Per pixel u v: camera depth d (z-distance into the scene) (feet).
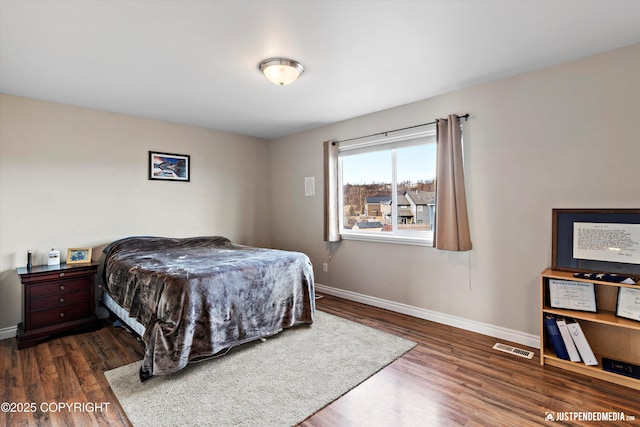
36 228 10.58
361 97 10.64
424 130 10.85
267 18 6.11
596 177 7.79
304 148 15.37
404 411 6.16
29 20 6.06
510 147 9.08
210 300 8.08
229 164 15.67
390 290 12.13
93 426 5.77
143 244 11.98
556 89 8.30
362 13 5.98
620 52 7.44
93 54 7.50
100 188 11.90
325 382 7.16
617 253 7.39
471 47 7.35
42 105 10.71
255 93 10.22
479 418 5.92
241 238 16.15
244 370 7.70
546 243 8.54
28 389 6.95
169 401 6.49
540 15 6.12
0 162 9.97
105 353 8.69
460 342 9.17
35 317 9.43
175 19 6.09
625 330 7.45
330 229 13.52
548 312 7.80
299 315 10.32
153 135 13.23
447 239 9.92
